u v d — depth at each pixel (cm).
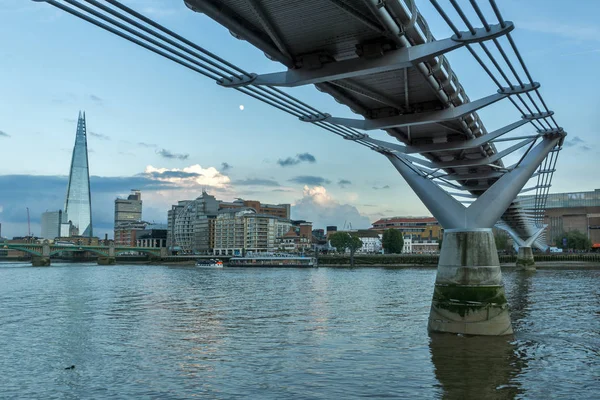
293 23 1573
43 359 2603
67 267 17200
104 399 1942
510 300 4822
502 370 2177
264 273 12000
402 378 2084
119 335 3275
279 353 2623
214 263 16562
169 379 2189
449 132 2744
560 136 2880
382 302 4950
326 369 2264
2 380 2216
